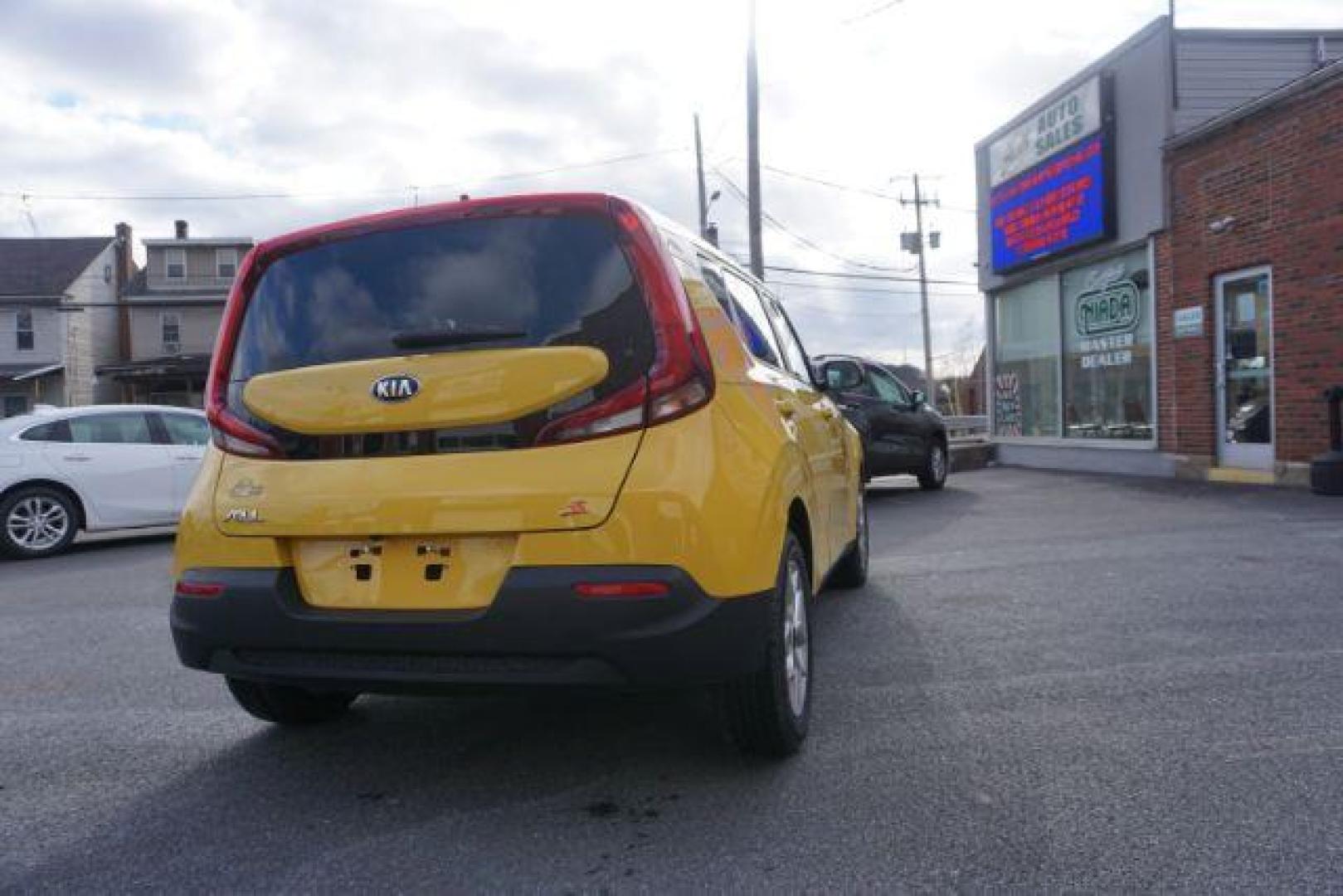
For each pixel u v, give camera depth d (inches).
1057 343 614.5
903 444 479.8
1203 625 207.2
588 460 120.0
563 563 118.6
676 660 117.8
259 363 137.6
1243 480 446.6
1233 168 447.8
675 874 110.4
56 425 418.0
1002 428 693.3
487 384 123.4
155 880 112.7
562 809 129.0
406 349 128.7
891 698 168.2
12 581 345.7
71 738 164.1
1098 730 149.5
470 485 121.6
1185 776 131.5
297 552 130.8
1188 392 483.5
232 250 1640.0
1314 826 116.3
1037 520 374.3
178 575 137.9
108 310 1657.2
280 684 137.6
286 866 115.3
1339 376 396.8
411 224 134.0
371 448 127.3
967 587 256.5
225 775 145.2
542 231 129.2
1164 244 499.8
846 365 229.6
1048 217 595.2
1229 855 110.0
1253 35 499.8
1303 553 277.7
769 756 141.8
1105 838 115.0
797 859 112.7
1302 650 186.2
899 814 123.3
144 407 441.1
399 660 124.1
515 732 159.9
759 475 129.8
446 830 123.8
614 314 123.9
